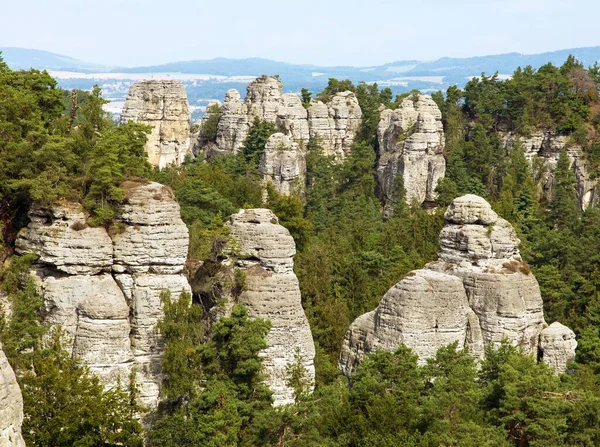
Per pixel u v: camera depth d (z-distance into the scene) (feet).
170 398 192.75
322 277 304.50
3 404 112.37
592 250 374.63
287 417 184.44
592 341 243.40
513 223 431.02
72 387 171.01
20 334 184.44
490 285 239.30
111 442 170.40
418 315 221.87
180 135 466.70
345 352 231.50
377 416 186.09
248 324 199.72
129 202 195.72
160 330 193.67
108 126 244.22
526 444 195.72
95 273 192.34
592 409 193.47
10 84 234.17
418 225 396.37
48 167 198.18
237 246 217.77
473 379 204.54
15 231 200.03
